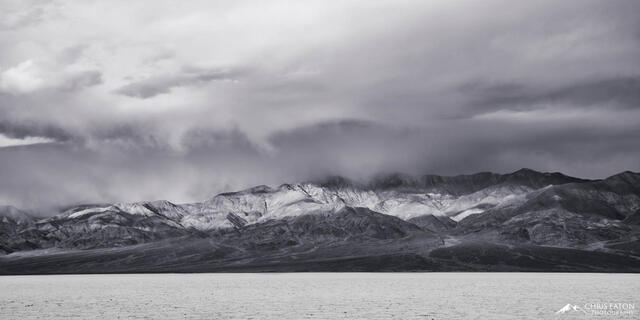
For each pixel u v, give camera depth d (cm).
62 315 12800
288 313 13000
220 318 12206
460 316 12238
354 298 16475
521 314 12462
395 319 11906
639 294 16875
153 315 12750
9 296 17925
